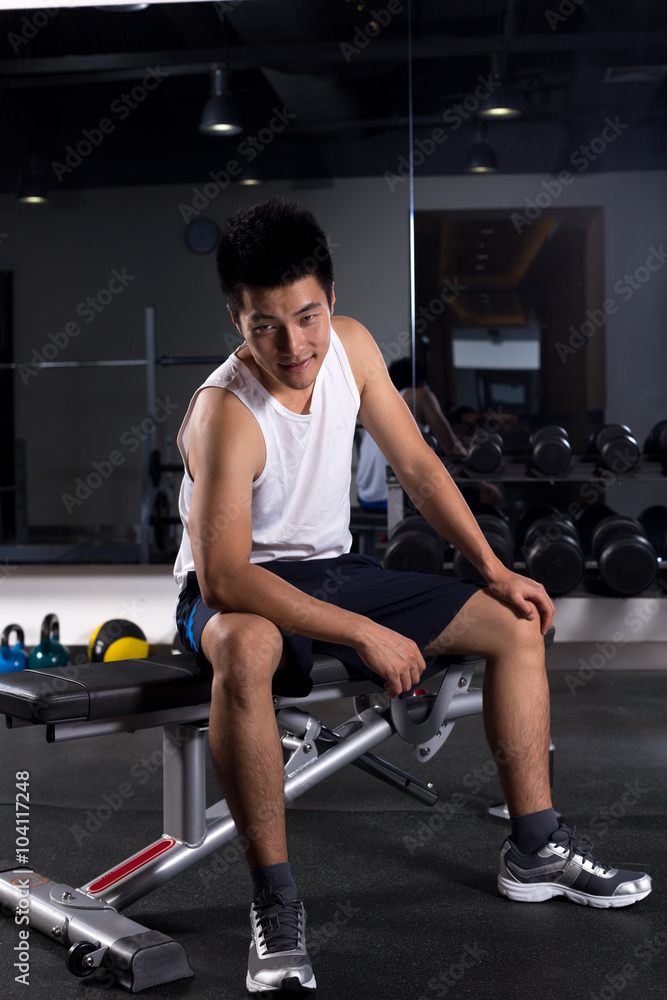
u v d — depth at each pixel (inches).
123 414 244.1
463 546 52.8
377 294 236.1
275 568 51.9
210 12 159.0
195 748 49.0
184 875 56.6
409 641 47.0
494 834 62.4
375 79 208.2
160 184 238.8
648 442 126.7
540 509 128.7
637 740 84.8
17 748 86.1
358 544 150.6
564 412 127.4
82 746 86.7
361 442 149.3
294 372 45.1
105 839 61.6
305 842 61.2
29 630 130.7
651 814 65.0
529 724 50.8
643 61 126.5
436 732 58.5
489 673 51.4
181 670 48.2
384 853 59.1
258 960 41.8
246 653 43.1
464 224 127.8
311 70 202.4
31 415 245.8
